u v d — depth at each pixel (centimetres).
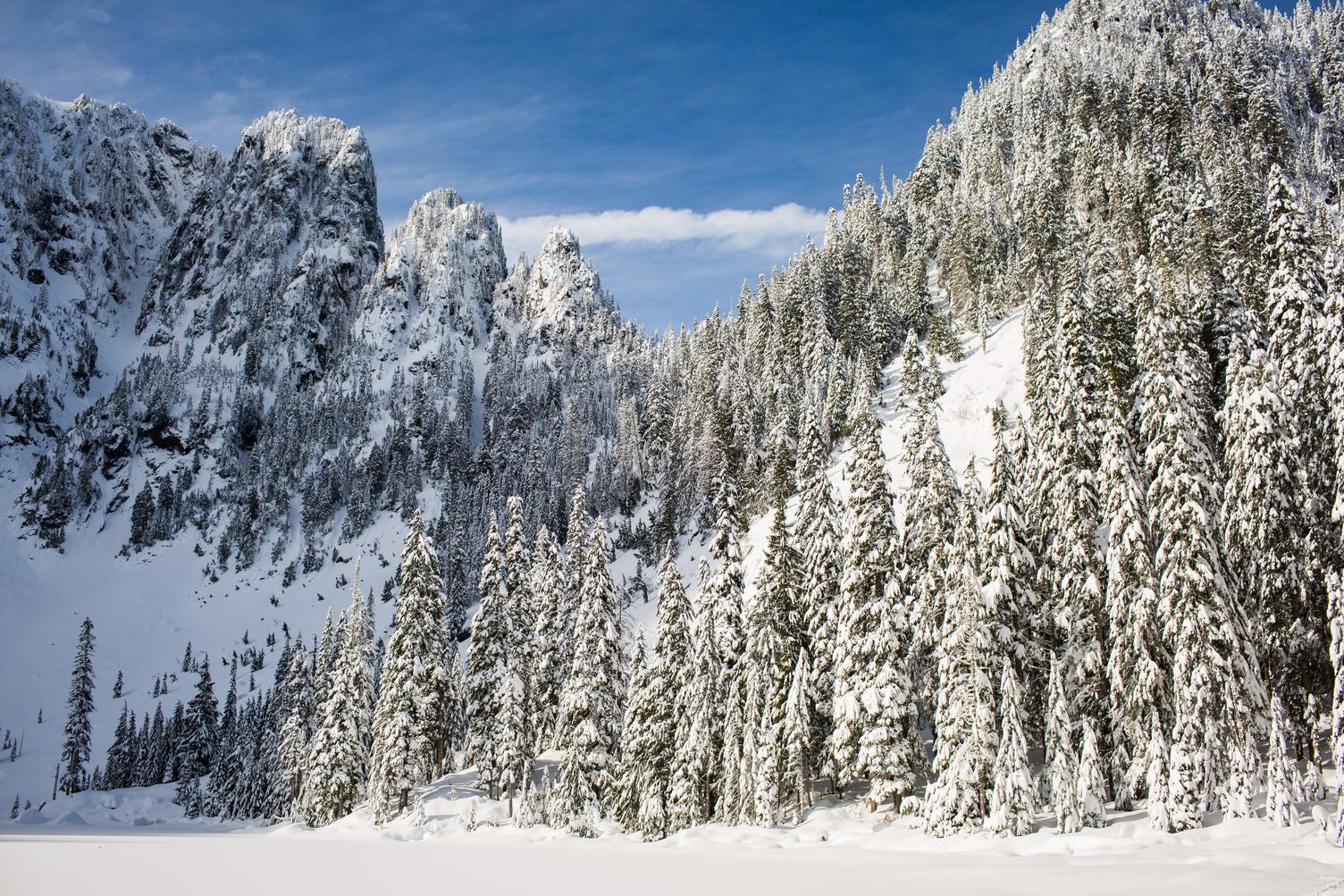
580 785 5141
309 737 7931
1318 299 3484
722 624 5247
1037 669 3722
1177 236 8462
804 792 4238
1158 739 2980
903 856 2842
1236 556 3503
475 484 18562
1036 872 2188
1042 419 4159
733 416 12294
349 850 3559
